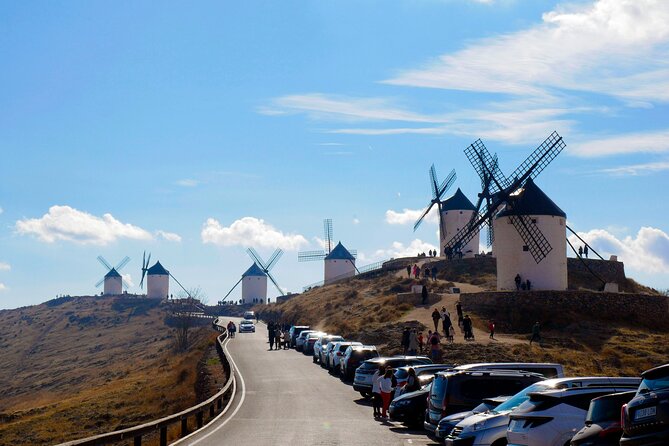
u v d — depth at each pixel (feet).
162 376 206.80
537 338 186.19
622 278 300.61
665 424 40.52
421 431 87.76
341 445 76.23
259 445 76.23
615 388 57.67
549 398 57.47
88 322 535.19
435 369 109.19
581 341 188.75
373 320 228.43
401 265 364.99
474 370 80.18
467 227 326.03
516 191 241.35
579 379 63.41
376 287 315.78
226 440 79.97
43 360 432.25
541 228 232.73
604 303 214.28
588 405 56.59
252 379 149.28
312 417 100.58
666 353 175.94
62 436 146.41
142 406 162.40
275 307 419.54
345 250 476.95
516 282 228.63
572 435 55.26
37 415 176.86
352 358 143.02
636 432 42.09
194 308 514.27
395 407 91.30
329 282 428.97
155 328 463.42
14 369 422.00
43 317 584.40
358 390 120.47
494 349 165.37
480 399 76.28
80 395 213.66
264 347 231.91
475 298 222.69
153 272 607.78
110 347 431.02
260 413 104.63
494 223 244.22
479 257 319.47
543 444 55.62
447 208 375.66
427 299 242.37
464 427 66.23
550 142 250.37
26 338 518.37
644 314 216.74
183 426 88.07
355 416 101.76
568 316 207.51
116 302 587.27
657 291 303.48
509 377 77.05
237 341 257.75
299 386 138.00
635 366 160.56
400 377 106.83
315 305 326.85
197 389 154.92
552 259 232.94
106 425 150.82
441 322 207.51
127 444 116.37
